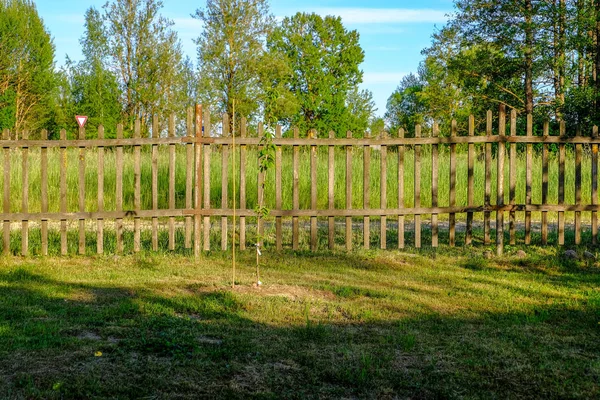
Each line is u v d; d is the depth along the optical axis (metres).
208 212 8.52
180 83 38.47
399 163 8.75
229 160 11.74
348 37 47.69
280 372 4.21
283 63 37.94
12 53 41.56
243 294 6.41
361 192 14.46
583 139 8.83
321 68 46.72
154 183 8.45
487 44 32.12
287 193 14.11
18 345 4.63
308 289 6.79
